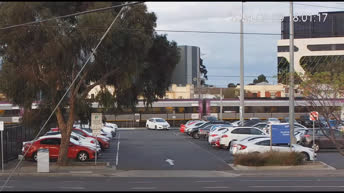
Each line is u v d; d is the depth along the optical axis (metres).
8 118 56.69
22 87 23.67
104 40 21.56
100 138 33.81
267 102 66.81
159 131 59.44
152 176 22.02
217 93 107.75
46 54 21.81
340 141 32.09
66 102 24.83
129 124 67.69
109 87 26.30
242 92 39.16
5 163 26.75
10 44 22.06
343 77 21.44
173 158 29.58
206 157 30.05
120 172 23.34
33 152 27.44
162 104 67.81
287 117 62.03
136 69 23.33
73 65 23.38
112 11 21.72
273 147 26.27
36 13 17.69
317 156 30.22
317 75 21.72
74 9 11.33
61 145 25.22
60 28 21.69
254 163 24.92
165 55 24.55
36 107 25.23
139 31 22.20
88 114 25.56
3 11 20.86
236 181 19.66
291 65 26.20
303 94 22.45
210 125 45.00
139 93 25.53
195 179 20.69
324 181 19.64
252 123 47.16
